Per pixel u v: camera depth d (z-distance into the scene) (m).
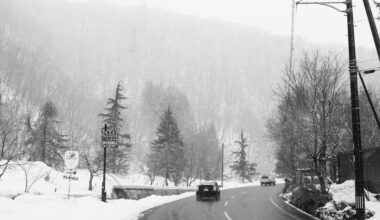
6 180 40.28
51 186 43.53
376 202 20.83
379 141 32.22
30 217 15.03
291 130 25.00
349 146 29.64
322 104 22.56
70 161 22.58
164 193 46.00
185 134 104.25
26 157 60.91
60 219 15.58
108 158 64.31
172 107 120.69
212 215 20.89
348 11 14.84
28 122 62.22
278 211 23.22
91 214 18.31
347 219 17.39
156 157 69.25
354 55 14.60
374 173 23.80
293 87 24.72
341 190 23.73
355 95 14.33
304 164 32.97
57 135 67.06
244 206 26.61
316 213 20.69
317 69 24.44
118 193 44.03
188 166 78.25
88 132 121.12
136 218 19.17
